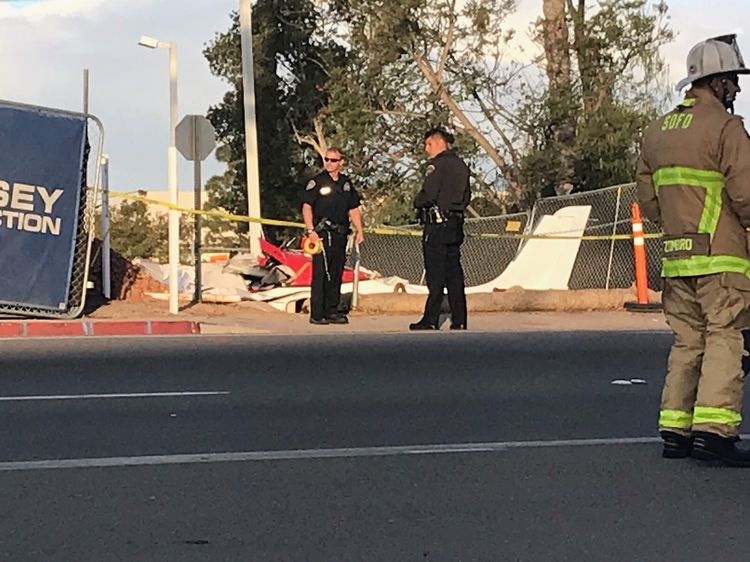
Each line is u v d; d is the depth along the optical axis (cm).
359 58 2925
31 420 767
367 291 1612
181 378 941
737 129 612
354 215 1339
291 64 3122
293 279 1580
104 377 945
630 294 1595
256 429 740
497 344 1149
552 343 1160
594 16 2562
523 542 505
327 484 601
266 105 3134
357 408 815
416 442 703
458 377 947
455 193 1259
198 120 1441
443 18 2786
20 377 944
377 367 998
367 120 2881
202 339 1188
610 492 586
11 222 1280
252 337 1204
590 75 2562
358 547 498
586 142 2488
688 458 654
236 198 3269
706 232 619
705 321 638
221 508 556
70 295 1319
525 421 771
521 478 614
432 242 1262
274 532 518
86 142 1320
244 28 2270
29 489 588
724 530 522
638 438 717
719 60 620
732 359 626
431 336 1215
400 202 2864
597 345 1147
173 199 1399
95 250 1477
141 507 557
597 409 815
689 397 650
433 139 1262
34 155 1290
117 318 1323
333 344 1145
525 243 1938
